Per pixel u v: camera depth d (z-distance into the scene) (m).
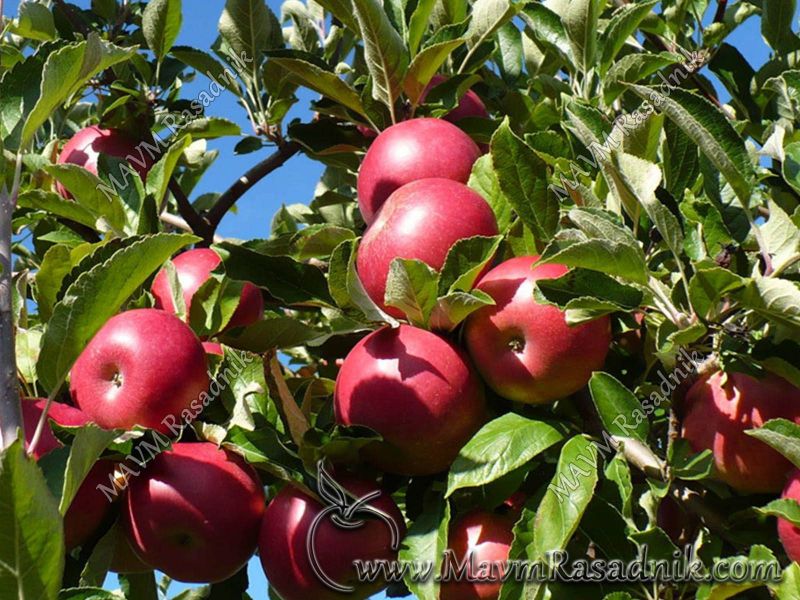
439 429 1.16
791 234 1.16
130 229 1.34
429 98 1.39
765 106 1.47
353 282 1.17
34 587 0.96
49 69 1.07
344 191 1.69
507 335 1.17
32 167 1.43
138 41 1.56
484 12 1.42
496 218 1.24
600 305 1.14
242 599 1.27
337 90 1.37
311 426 1.23
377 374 1.16
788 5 1.49
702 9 1.57
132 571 1.24
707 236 1.25
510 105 1.50
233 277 1.25
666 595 1.14
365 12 1.32
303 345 1.27
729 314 1.17
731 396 1.17
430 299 1.17
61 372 1.07
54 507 0.96
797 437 1.11
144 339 1.17
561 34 1.45
